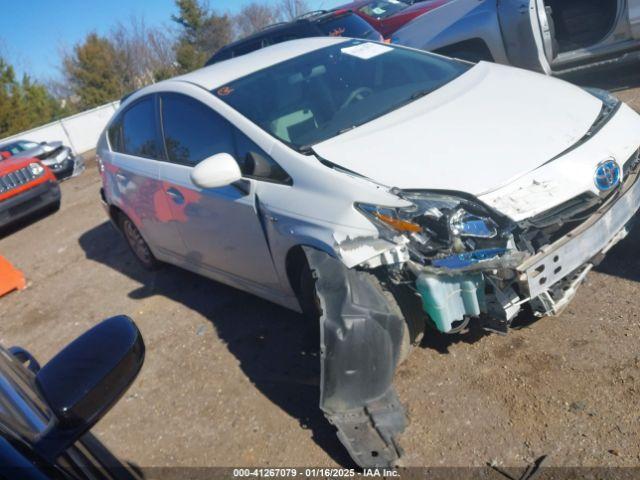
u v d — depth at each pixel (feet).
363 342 8.96
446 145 10.14
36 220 33.86
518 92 11.80
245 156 11.90
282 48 14.99
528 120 10.66
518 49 22.43
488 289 8.99
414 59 14.07
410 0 41.42
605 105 11.54
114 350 5.48
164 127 14.70
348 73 13.32
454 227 8.86
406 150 10.19
